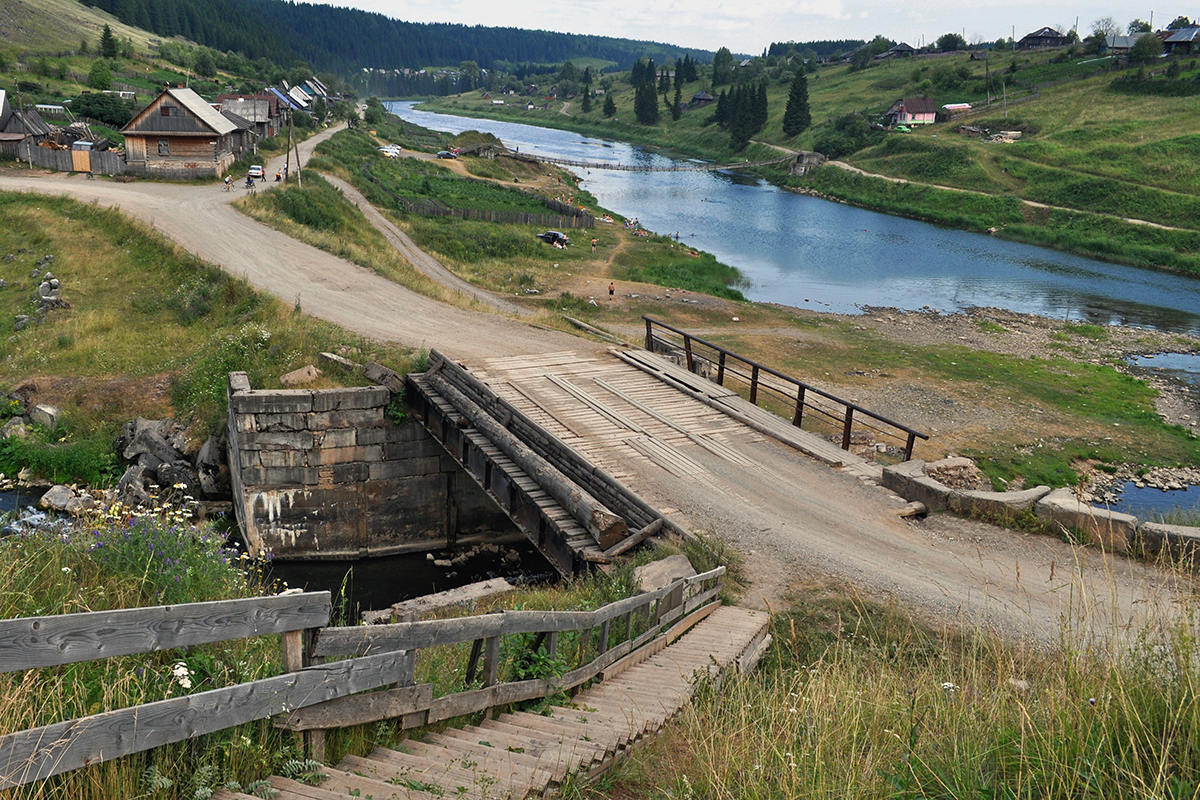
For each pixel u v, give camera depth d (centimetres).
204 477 2308
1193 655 473
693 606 1020
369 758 502
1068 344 4294
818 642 994
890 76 16600
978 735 466
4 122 6438
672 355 2539
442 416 2039
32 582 590
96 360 2786
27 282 3475
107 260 3662
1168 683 455
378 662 513
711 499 1476
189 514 884
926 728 494
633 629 885
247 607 428
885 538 1330
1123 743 419
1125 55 13975
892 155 11131
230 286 3122
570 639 797
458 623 568
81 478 2320
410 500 2231
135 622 385
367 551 2208
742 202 9825
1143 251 7194
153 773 402
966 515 1420
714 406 1992
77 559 662
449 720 597
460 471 2269
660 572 1022
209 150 5666
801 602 1113
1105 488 2523
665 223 8131
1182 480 2617
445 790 461
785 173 12131
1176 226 7744
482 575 2125
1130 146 9450
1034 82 13350
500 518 2344
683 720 644
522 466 1656
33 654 354
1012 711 488
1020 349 4122
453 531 2292
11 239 3950
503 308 3959
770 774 479
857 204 9900
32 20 13300
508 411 1864
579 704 696
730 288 5412
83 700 435
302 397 2073
